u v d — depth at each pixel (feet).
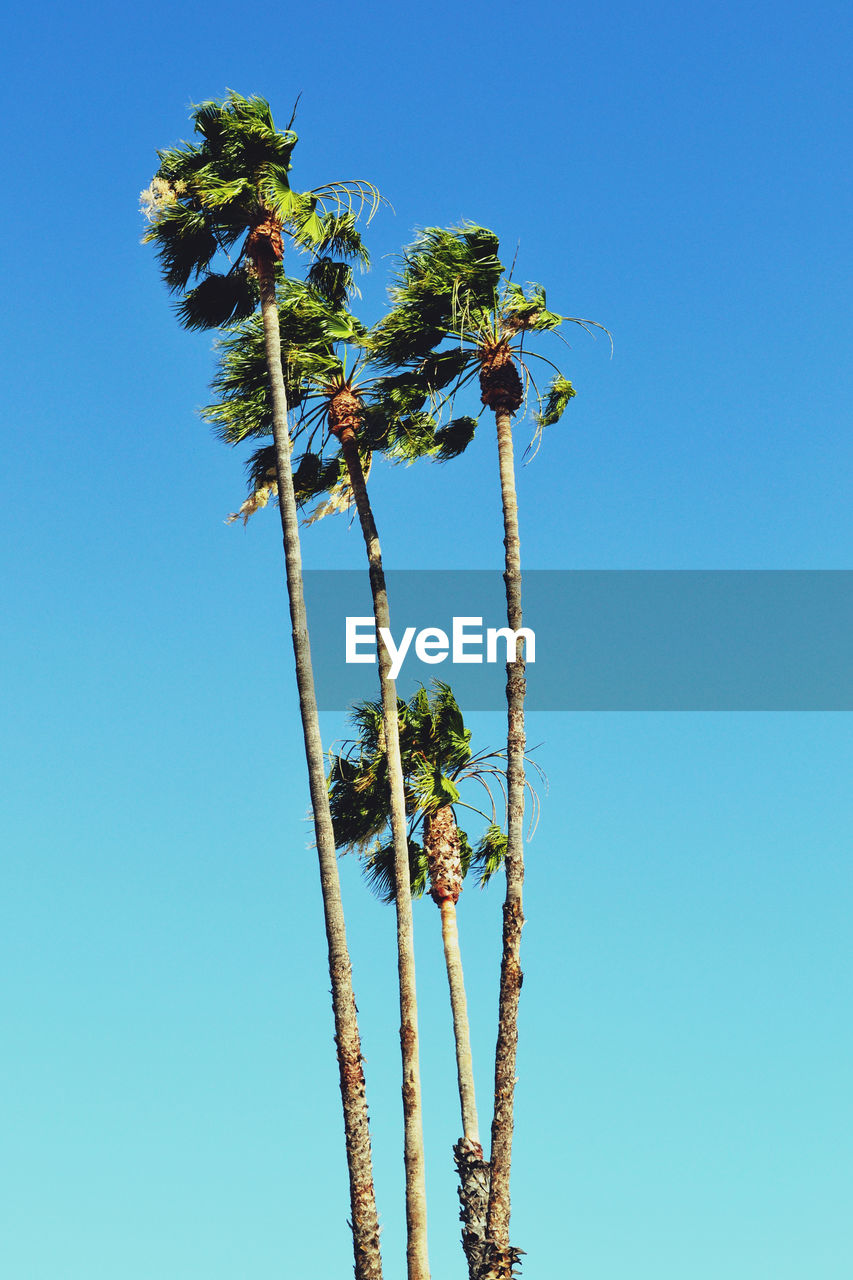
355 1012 63.87
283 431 71.05
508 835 66.59
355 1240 60.85
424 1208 68.44
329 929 64.90
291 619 68.85
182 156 73.77
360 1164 61.72
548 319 72.90
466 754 88.74
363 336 79.05
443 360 75.05
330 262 79.92
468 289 73.10
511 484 71.41
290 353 76.59
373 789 85.81
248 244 72.79
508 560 70.38
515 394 72.74
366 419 78.33
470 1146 77.66
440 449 82.69
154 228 73.82
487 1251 61.72
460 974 83.92
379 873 90.17
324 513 80.64
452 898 85.76
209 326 77.51
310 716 67.72
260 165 72.23
